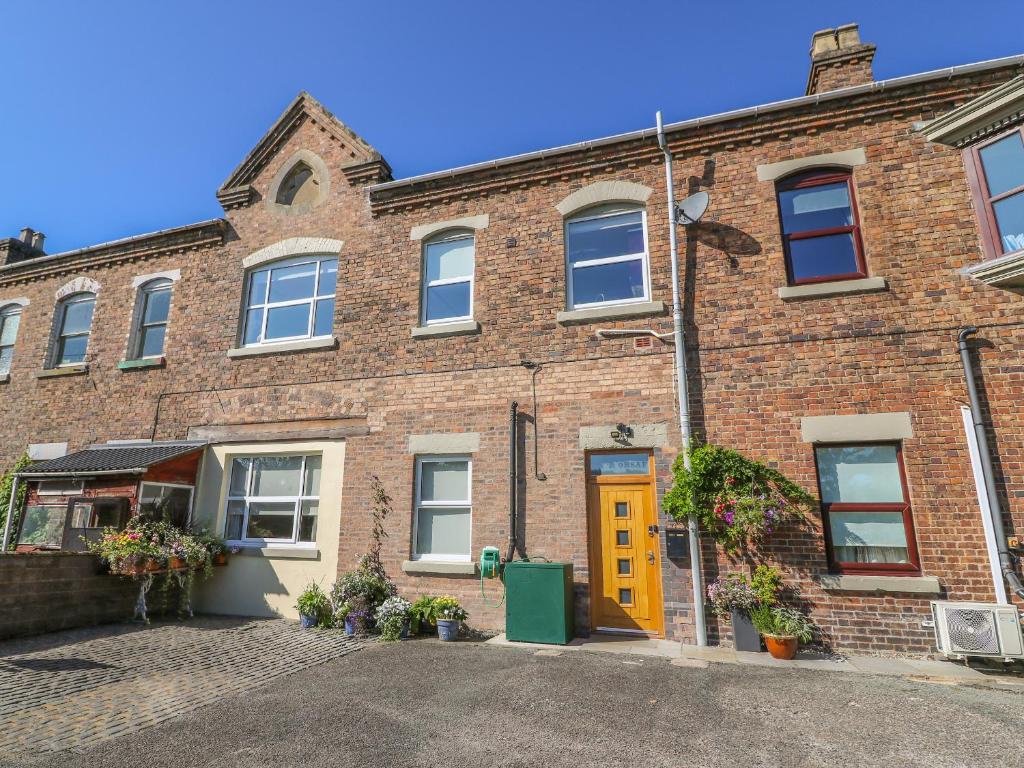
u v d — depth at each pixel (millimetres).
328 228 11562
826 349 8273
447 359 10047
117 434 12047
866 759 4367
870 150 8750
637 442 8742
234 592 10305
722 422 8445
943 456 7578
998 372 7602
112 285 13164
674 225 9078
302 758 4430
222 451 11109
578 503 8805
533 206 10234
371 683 6258
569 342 9438
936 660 7086
